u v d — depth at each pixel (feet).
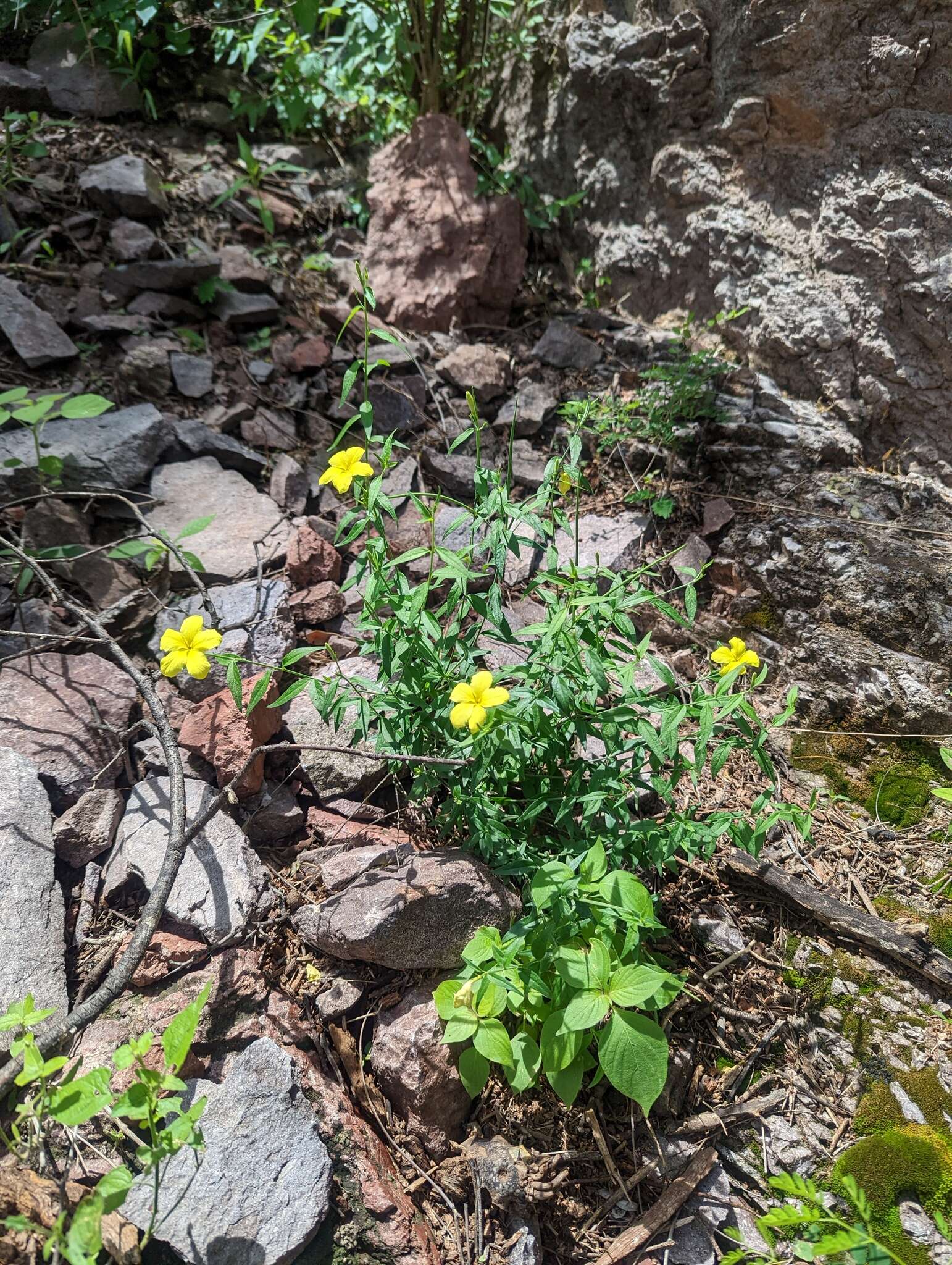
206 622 2.63
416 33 3.84
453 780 2.21
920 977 2.34
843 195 3.16
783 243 3.34
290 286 3.74
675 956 2.35
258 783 2.38
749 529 3.07
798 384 3.36
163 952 2.08
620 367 3.63
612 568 2.96
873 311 3.14
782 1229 2.00
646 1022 1.89
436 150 3.81
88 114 4.00
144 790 2.33
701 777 2.66
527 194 4.09
